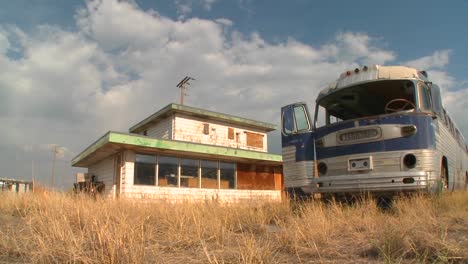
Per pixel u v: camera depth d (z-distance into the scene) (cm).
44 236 453
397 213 640
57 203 845
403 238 403
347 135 787
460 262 341
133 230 443
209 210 720
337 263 370
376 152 741
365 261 374
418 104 752
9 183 1402
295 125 897
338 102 905
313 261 383
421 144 710
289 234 475
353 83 831
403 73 788
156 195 1434
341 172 783
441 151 800
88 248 395
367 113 934
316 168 834
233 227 608
